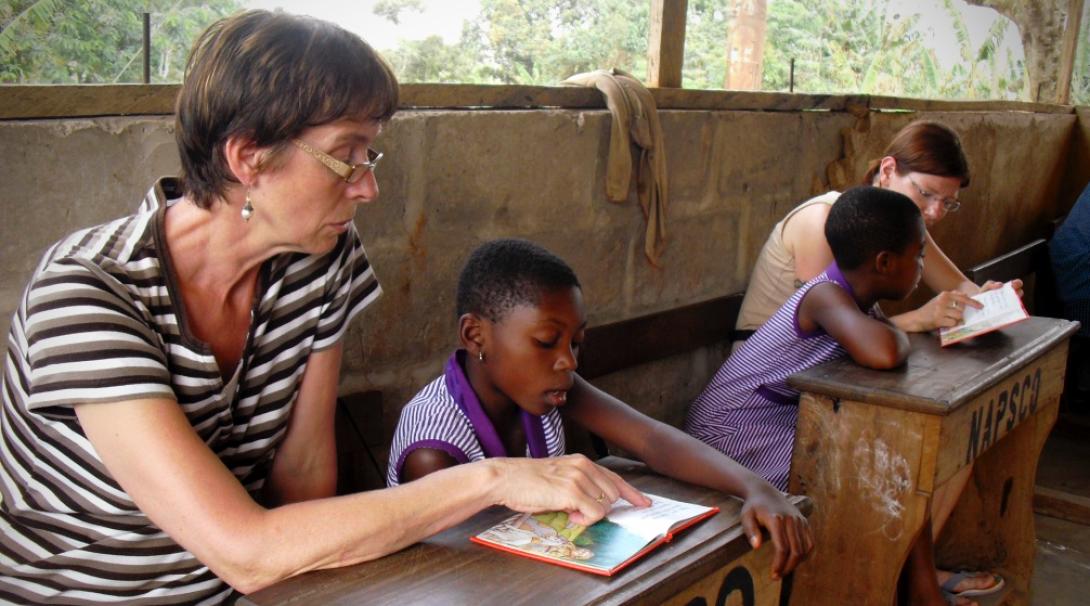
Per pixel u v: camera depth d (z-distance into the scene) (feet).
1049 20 21.34
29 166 5.81
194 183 4.61
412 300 8.18
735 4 19.86
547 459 5.23
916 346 9.26
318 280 5.36
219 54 4.36
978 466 10.28
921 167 10.34
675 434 6.23
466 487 4.90
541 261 5.89
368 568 4.62
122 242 4.65
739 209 11.69
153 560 5.02
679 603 4.83
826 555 8.20
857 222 8.84
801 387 8.11
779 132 12.03
